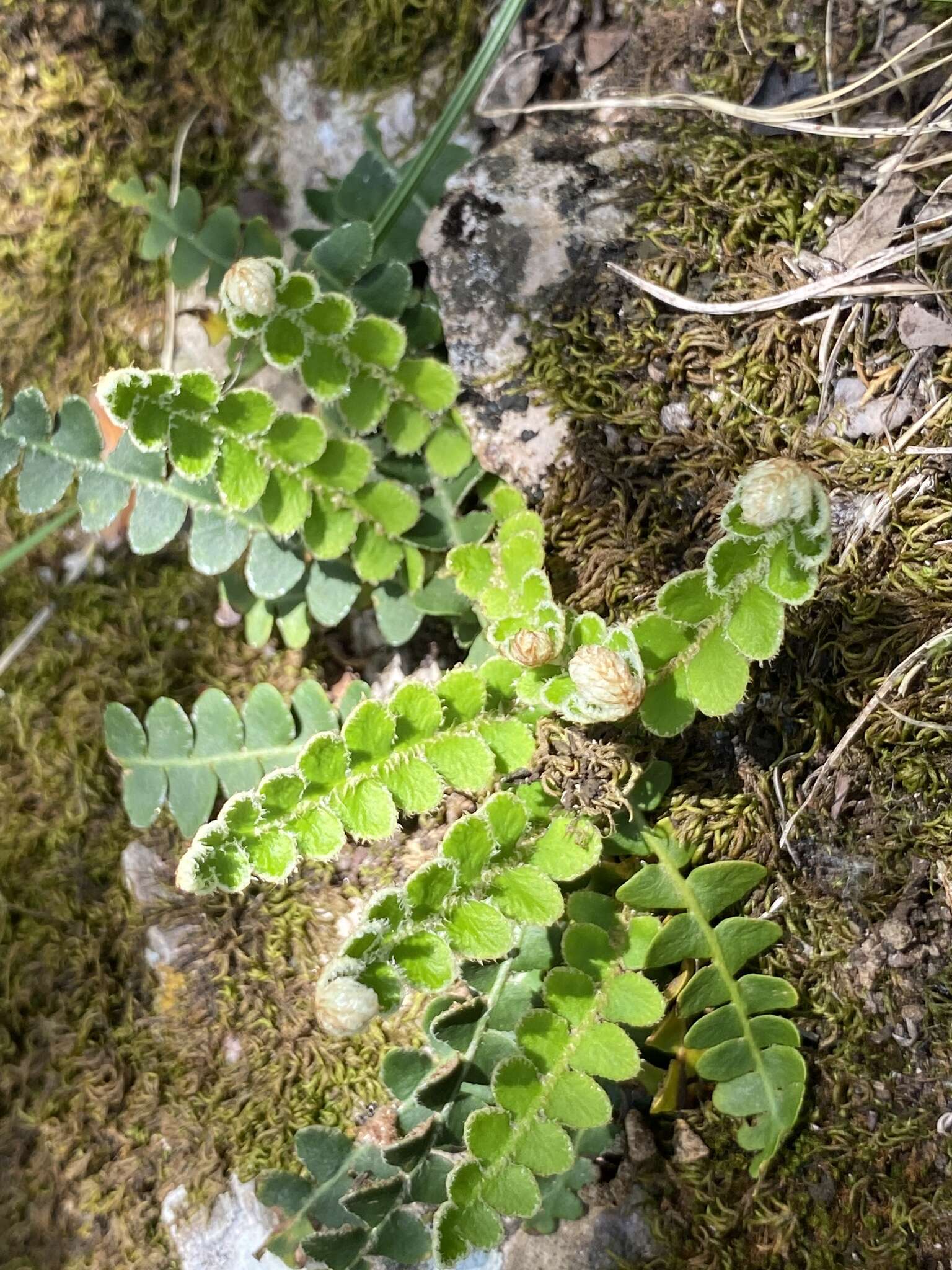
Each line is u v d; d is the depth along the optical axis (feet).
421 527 0.55
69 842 0.62
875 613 0.51
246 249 0.56
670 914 0.53
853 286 0.51
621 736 0.53
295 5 0.58
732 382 0.52
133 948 0.61
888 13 0.51
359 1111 0.58
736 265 0.52
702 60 0.54
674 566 0.54
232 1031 0.60
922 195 0.50
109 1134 0.60
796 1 0.52
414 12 0.57
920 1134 0.53
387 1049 0.58
